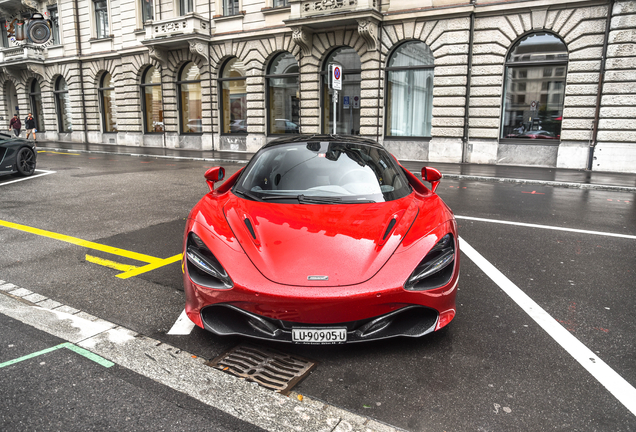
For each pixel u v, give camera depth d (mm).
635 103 12875
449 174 12039
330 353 2760
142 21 23328
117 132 26000
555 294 3738
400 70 16656
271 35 19062
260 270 2605
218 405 2236
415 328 2715
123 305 3457
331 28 17359
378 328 2623
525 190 9859
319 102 18359
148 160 16672
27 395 2289
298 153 3904
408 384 2434
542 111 14617
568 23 13508
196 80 22031
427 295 2635
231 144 21047
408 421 2131
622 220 6703
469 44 15000
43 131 29953
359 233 2877
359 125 17797
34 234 5648
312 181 3555
